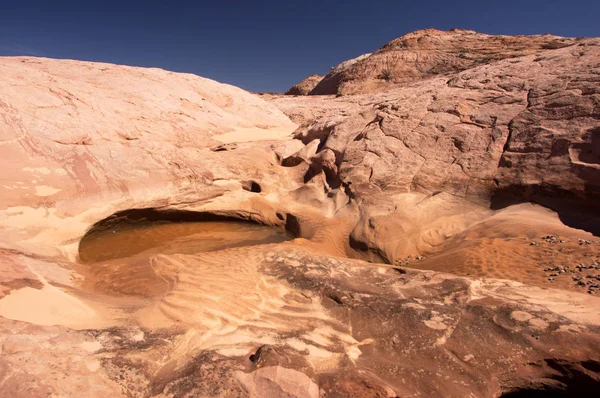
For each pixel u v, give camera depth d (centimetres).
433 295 418
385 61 3130
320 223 783
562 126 702
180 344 329
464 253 584
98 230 721
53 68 1275
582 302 385
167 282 483
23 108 747
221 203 876
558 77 812
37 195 631
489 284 441
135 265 565
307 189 920
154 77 1477
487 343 332
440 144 831
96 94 1032
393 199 772
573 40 2508
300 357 315
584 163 637
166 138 1061
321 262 535
